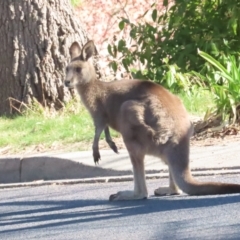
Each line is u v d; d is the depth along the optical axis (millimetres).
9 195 14438
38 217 12102
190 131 12352
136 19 26938
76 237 10500
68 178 15930
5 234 11094
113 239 10227
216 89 17641
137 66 23438
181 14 20297
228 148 15914
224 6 20391
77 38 21875
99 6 29312
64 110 21109
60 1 21828
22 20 21516
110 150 16266
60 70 21469
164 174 14930
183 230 10352
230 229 10180
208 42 20016
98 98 13391
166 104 12289
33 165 16312
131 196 12641
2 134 18953
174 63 20594
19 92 21516
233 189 11656
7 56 21578
